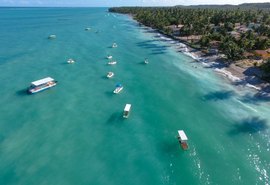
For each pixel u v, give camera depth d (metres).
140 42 150.75
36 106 64.81
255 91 76.06
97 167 44.53
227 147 50.62
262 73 87.31
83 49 126.50
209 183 41.66
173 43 147.12
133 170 44.09
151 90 77.69
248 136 54.16
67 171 43.28
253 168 45.09
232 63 102.06
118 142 51.59
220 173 43.81
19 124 56.34
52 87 76.56
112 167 44.69
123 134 54.34
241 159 47.28
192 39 147.38
